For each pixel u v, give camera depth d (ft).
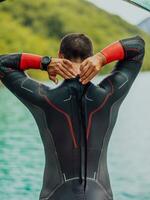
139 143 42.91
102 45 79.00
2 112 47.62
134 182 37.45
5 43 76.69
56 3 79.92
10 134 43.14
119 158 41.57
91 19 79.82
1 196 34.17
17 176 35.91
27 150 39.14
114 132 45.62
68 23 79.87
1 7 77.25
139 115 47.75
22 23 78.13
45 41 78.43
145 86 55.77
